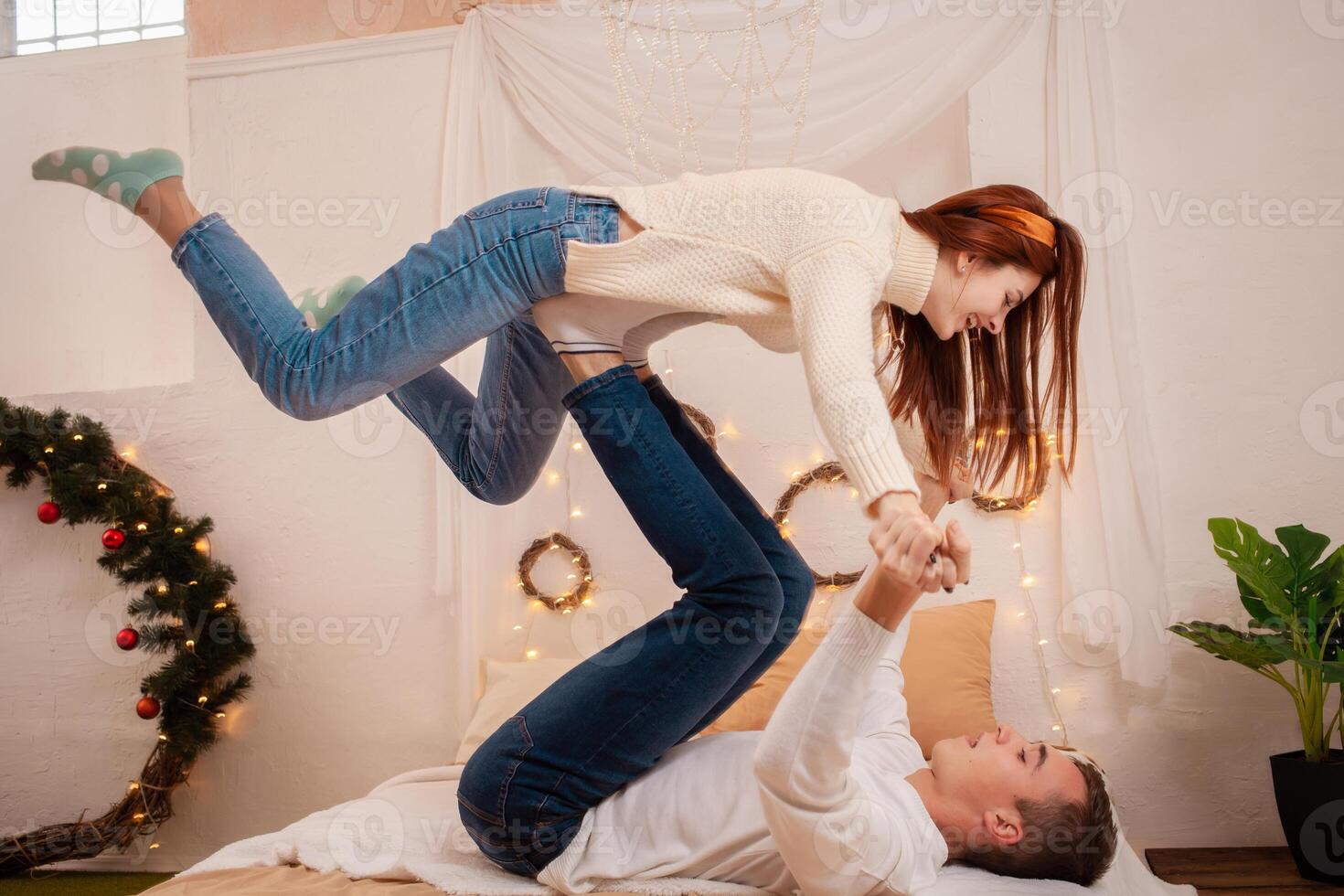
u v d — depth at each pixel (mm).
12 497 3461
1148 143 2953
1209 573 2832
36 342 3771
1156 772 2814
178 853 3312
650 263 1560
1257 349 2873
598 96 3111
